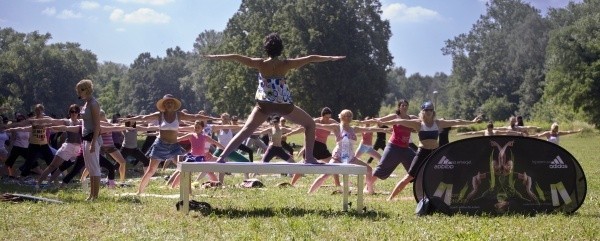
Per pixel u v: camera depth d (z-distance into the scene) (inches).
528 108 4360.2
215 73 3326.8
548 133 791.1
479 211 408.2
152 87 6776.6
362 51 2923.2
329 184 673.6
